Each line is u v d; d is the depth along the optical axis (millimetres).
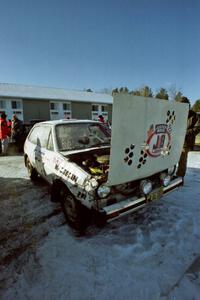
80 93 20344
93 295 1591
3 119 7629
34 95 15625
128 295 1579
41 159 3244
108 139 3424
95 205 1965
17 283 1731
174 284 1662
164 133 2191
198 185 3916
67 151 2797
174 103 2141
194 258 1953
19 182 4434
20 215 2922
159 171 2443
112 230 2449
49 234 2422
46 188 4023
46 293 1625
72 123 3373
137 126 1838
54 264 1934
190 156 6730
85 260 1969
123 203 2064
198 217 2713
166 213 2830
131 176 2055
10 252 2125
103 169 2236
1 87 16000
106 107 20078
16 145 8367
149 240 2242
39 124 4016
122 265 1890
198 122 3703
